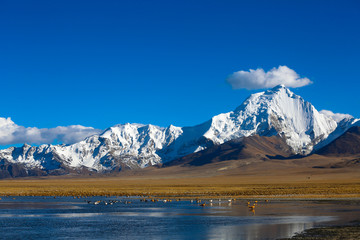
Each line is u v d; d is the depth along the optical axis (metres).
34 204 94.06
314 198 107.94
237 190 151.50
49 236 50.38
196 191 147.88
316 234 48.88
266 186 191.00
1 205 91.31
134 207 85.12
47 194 133.38
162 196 123.12
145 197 119.81
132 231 53.50
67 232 53.12
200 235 50.03
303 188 159.00
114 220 64.31
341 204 89.12
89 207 85.81
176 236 49.62
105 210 79.44
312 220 61.69
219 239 47.25
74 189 180.50
